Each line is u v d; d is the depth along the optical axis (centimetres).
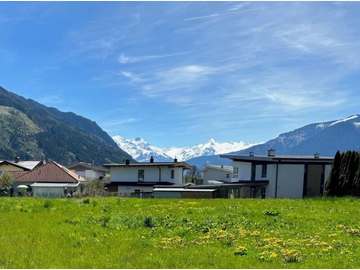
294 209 2927
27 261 1502
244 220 2400
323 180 7212
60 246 1759
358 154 4819
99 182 9775
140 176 9300
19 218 2564
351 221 2369
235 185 6925
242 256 1586
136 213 2761
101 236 1995
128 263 1486
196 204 3406
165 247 1750
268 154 8238
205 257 1568
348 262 1487
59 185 10406
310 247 1716
